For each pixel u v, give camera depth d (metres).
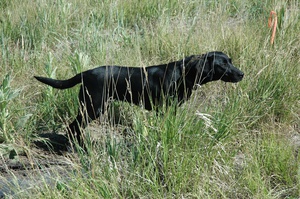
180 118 5.77
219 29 9.62
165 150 5.50
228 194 5.45
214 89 7.67
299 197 5.47
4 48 9.30
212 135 6.04
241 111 6.68
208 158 5.71
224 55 6.80
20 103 7.47
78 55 8.05
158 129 5.75
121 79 6.61
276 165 5.81
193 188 5.38
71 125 6.74
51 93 7.55
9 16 10.99
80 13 11.51
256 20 10.17
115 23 11.01
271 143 6.07
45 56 9.30
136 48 9.05
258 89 7.37
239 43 8.86
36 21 10.81
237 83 7.48
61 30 10.71
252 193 5.37
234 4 11.46
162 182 5.59
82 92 6.67
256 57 7.95
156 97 6.68
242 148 6.32
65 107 7.57
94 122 7.38
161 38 9.59
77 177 5.41
